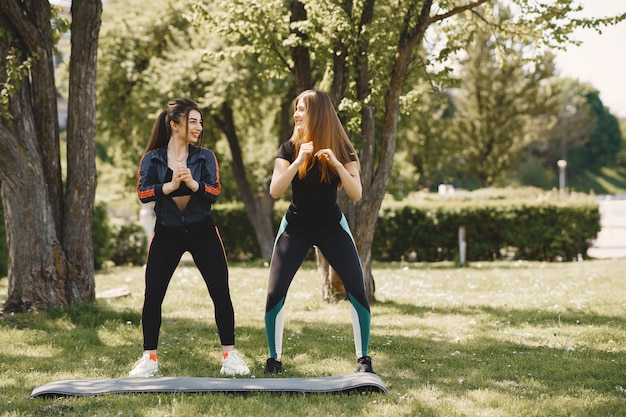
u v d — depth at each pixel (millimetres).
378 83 8320
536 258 16531
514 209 16422
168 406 3676
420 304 8195
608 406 3807
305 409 3682
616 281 10125
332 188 4500
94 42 7332
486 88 35250
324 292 8258
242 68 14586
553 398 3969
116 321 6684
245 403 3770
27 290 7016
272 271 4602
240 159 17156
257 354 5355
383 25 7887
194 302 8383
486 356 5305
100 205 14438
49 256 7082
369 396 3990
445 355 5309
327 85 8992
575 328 6465
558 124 67875
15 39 6973
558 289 9531
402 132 19250
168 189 4418
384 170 8109
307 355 5277
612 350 5488
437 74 8781
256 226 17156
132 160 18484
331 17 7656
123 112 17828
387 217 16719
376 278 11352
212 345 5711
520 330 6414
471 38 9117
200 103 15109
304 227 4543
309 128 4488
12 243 7090
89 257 7398
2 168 6973
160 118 4656
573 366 4871
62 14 10484
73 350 5492
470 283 10469
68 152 7348
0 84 6773
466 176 54344
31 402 3840
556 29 8352
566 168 75688
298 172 4430
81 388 4039
